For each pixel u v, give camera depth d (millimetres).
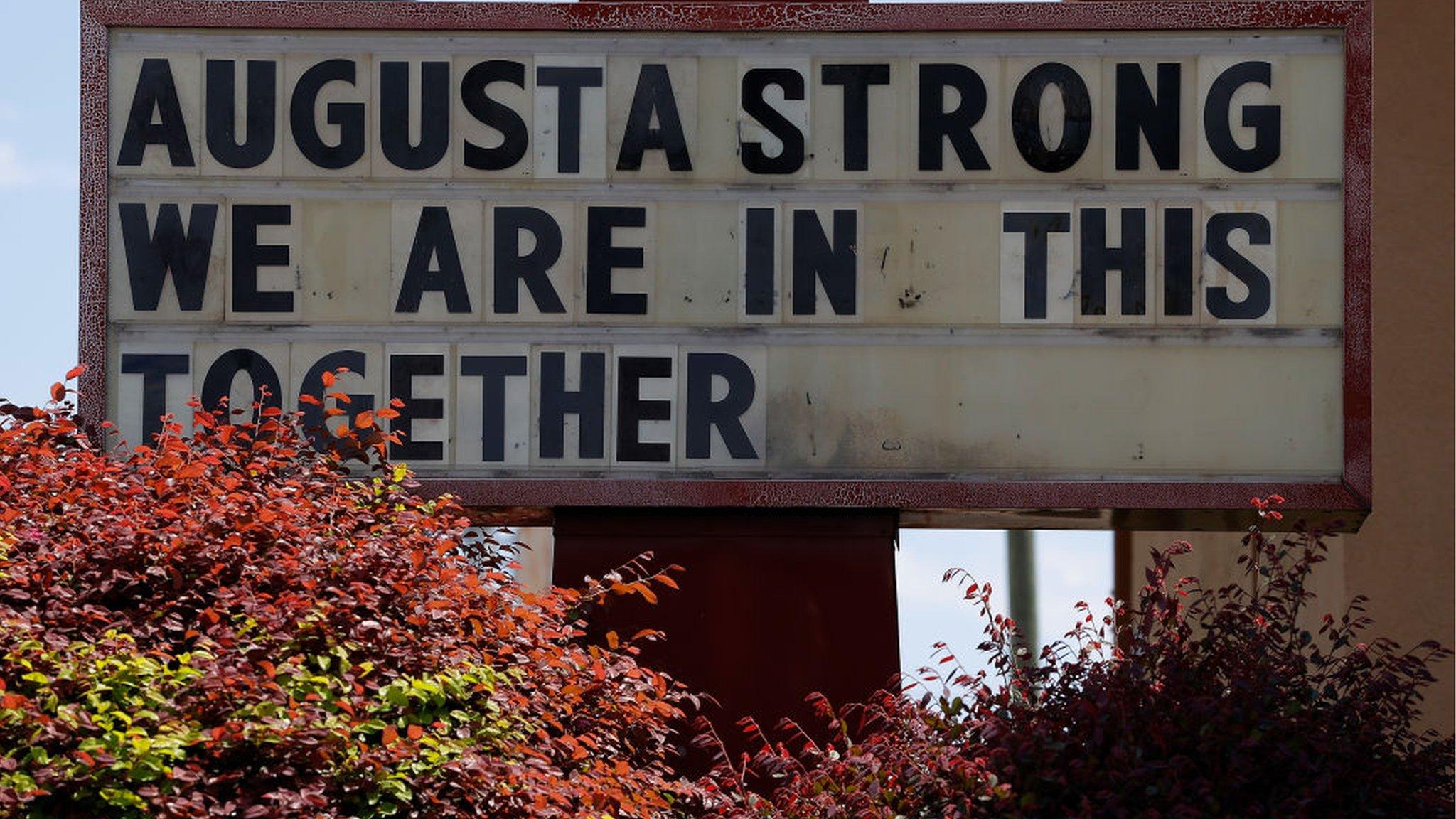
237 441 10219
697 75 10422
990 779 7910
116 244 10367
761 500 10070
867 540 10156
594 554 10148
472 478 10203
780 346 10273
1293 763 8195
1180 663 8633
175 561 7395
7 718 6277
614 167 10398
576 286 10336
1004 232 10320
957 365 10250
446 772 6949
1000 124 10375
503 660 7875
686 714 9883
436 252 10375
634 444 10234
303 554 7492
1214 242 10289
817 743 9844
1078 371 10242
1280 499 9602
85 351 10266
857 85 10398
